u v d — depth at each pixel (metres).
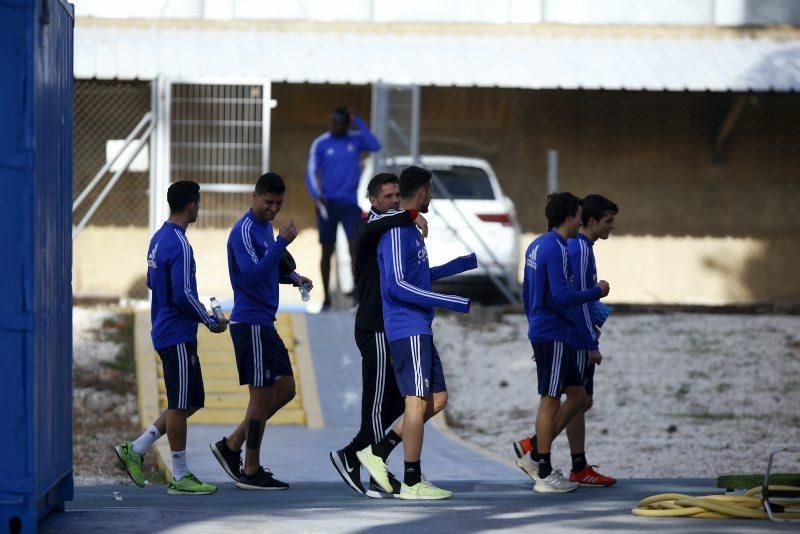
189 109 70.81
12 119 21.52
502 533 23.33
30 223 21.56
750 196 82.88
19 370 21.62
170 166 70.62
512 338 62.91
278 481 34.50
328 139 62.44
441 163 69.94
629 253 82.62
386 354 31.73
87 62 73.94
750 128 82.94
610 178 82.56
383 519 25.12
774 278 82.94
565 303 32.12
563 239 32.72
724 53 80.56
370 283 31.94
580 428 35.25
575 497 32.00
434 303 29.72
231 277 33.78
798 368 59.16
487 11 84.38
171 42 77.31
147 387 54.25
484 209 68.50
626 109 82.56
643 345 61.75
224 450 34.56
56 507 26.06
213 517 25.23
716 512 25.97
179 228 31.89
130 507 28.28
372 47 78.94
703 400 55.34
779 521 25.27
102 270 75.94
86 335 59.91
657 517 26.05
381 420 31.94
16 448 21.66
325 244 62.66
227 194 73.00
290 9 82.50
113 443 47.81
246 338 33.44
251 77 72.56
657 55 79.88
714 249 82.81
